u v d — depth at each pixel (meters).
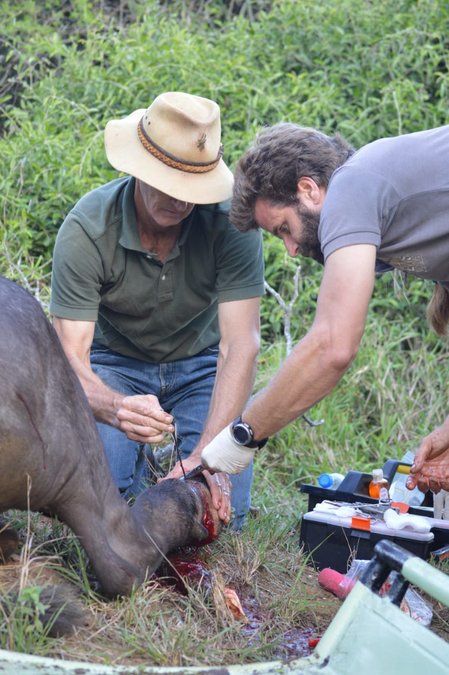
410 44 6.62
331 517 3.47
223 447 2.82
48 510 2.65
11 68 7.19
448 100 6.39
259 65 6.86
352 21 6.83
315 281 5.84
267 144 2.98
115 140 3.44
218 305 3.77
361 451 5.13
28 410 2.46
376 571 2.37
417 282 5.82
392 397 5.38
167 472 4.07
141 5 7.50
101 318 3.93
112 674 2.19
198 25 7.67
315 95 6.32
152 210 3.42
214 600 2.83
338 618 2.38
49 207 5.71
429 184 2.67
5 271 5.37
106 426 3.71
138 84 6.34
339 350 2.52
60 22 7.55
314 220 2.94
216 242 3.68
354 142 6.19
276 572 3.34
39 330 2.59
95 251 3.54
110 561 2.64
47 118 6.18
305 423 5.07
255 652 2.67
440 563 3.39
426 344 5.78
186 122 3.29
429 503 3.92
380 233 2.63
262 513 4.00
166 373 3.98
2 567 2.70
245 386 3.60
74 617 2.49
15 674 2.12
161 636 2.59
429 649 2.21
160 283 3.66
